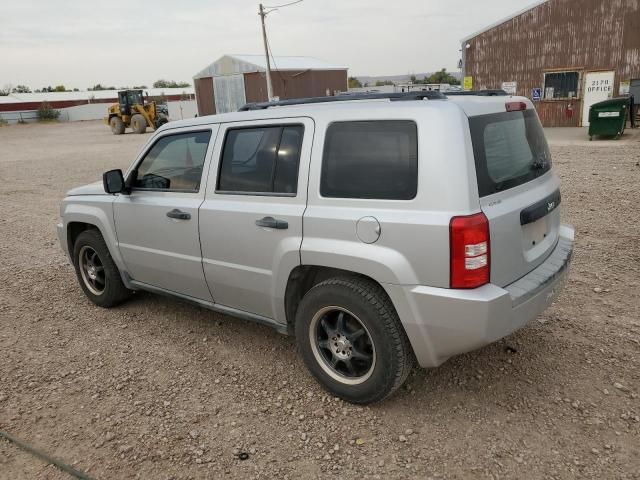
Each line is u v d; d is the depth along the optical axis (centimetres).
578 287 500
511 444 301
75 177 1484
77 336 463
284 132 359
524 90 2412
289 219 345
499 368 376
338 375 348
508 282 312
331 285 331
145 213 443
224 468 294
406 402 345
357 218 314
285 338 441
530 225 333
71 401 363
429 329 301
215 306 427
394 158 307
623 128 1684
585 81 2247
